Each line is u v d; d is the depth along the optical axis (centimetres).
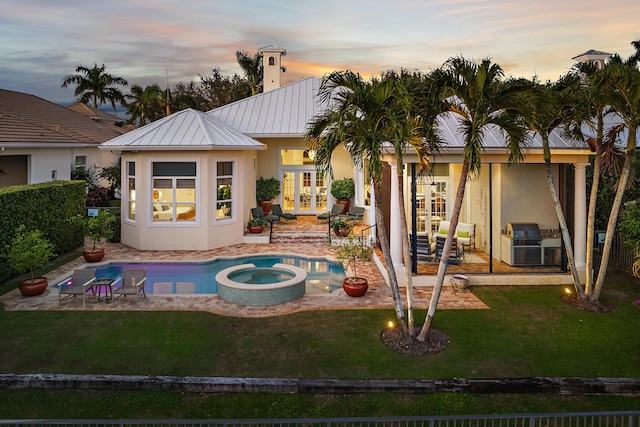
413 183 1292
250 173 2123
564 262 1354
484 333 950
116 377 748
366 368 792
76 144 2380
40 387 738
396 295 888
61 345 881
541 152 1286
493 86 780
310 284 1391
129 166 1850
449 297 1200
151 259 1628
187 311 1088
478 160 773
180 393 729
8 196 1298
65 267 1507
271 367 796
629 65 959
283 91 2620
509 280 1314
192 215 1791
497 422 665
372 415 670
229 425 647
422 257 1419
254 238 1917
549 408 694
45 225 1517
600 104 1020
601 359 830
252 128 2228
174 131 1802
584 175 1318
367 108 785
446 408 689
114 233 1922
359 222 2247
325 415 670
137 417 662
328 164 799
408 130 773
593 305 1116
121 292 1140
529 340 915
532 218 1510
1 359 817
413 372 777
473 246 1634
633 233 1144
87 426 641
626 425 656
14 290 1242
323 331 961
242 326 990
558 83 1033
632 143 1017
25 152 2061
